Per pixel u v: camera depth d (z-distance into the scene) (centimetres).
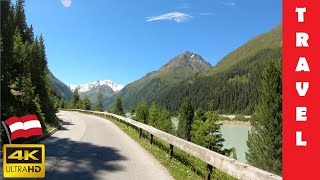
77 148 1745
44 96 3509
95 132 2745
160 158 1473
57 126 3222
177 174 1152
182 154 1666
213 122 5953
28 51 3316
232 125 17700
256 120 4278
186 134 8875
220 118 6069
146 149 1769
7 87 2516
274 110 4128
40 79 3531
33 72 3462
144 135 2481
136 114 11906
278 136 4109
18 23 6100
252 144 4262
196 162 1484
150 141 1967
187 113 8944
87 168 1226
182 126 8962
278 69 4209
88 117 5662
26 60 2988
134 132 2758
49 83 4244
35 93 3412
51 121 3416
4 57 2558
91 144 1933
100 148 1766
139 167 1273
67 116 5988
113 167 1260
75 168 1218
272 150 4103
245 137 10550
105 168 1238
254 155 4234
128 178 1094
